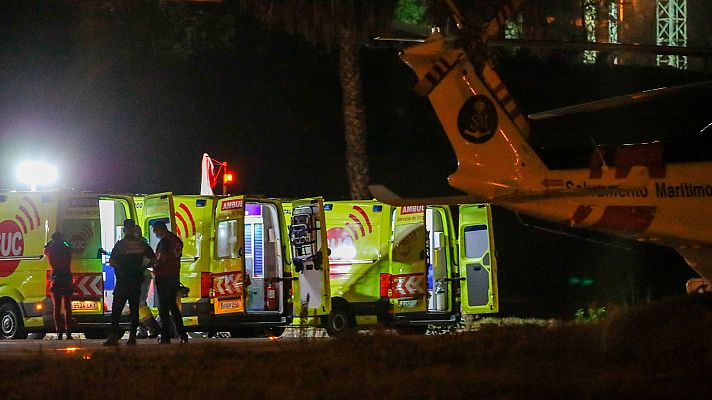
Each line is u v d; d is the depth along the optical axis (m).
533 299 98.50
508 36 135.00
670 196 58.75
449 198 55.06
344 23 95.38
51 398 35.94
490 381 36.25
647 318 44.41
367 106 140.00
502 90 59.28
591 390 34.41
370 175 127.94
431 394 34.00
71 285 66.56
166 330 60.62
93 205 68.25
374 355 44.03
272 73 143.75
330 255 72.56
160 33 131.88
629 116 144.75
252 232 71.19
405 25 100.56
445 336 50.75
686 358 41.31
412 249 71.19
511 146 59.28
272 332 74.50
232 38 143.62
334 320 71.00
